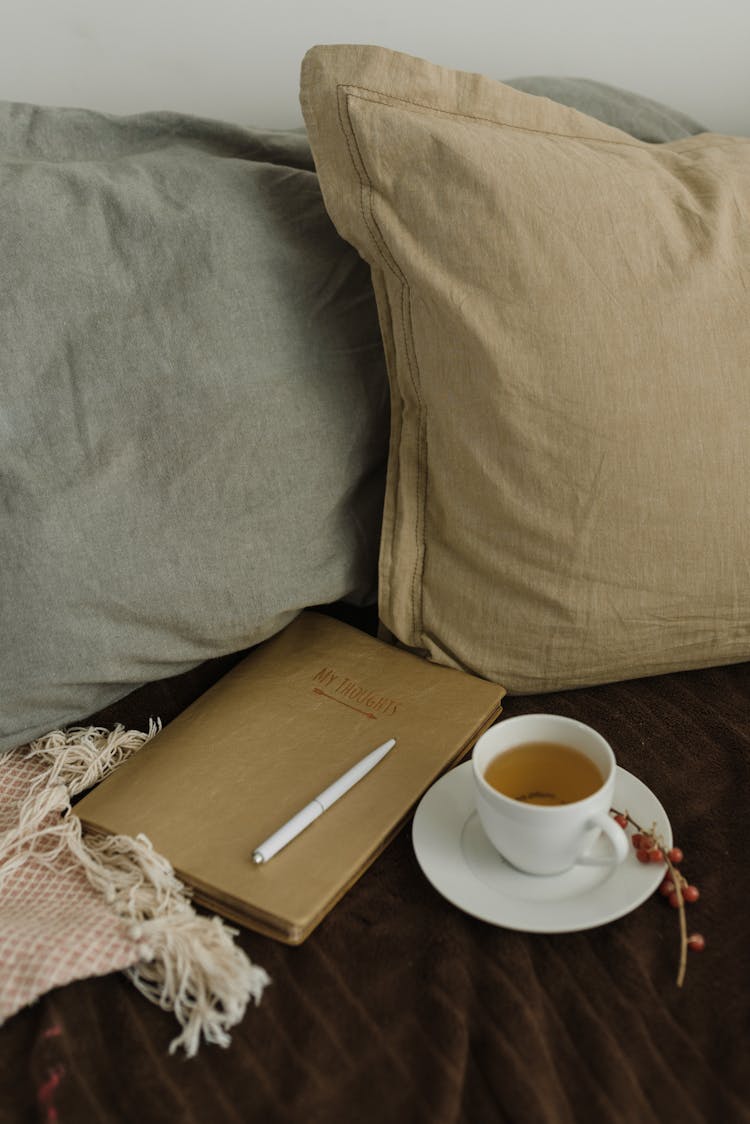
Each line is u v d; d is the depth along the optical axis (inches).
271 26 38.7
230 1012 21.1
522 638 29.9
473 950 23.0
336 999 22.0
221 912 23.7
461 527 29.9
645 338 27.4
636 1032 21.3
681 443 27.7
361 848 24.4
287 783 26.6
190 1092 20.2
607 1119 19.8
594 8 40.4
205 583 28.9
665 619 29.5
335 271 31.4
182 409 28.3
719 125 44.2
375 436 32.2
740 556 28.7
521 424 27.7
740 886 24.4
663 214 28.6
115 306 28.1
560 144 29.2
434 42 40.3
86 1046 21.2
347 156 28.1
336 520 31.8
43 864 25.0
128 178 29.6
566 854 23.0
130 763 27.9
